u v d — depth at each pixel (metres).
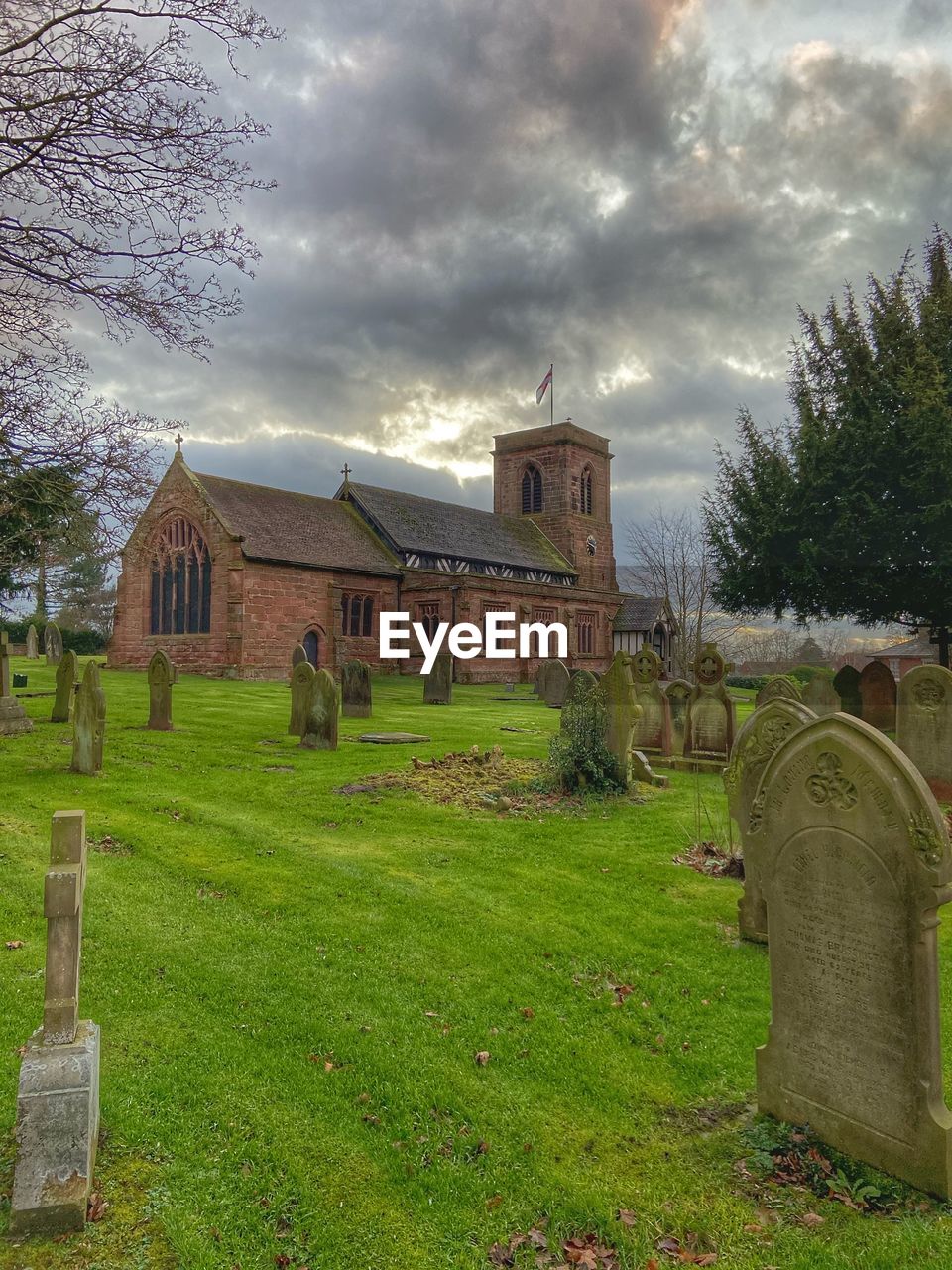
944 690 10.93
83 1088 3.23
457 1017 4.98
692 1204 3.41
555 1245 3.18
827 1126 3.80
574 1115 4.04
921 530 22.98
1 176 10.34
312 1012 4.96
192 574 35.56
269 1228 3.22
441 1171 3.59
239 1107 3.99
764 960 5.88
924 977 3.47
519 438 59.56
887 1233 3.19
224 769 12.38
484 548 49.16
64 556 13.57
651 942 6.18
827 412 27.42
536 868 7.85
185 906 6.65
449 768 12.43
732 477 28.62
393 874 7.57
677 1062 4.54
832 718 3.90
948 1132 3.37
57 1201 3.13
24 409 10.80
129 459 11.72
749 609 28.84
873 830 3.65
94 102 9.99
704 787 12.17
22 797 9.79
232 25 10.32
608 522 61.84
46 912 3.34
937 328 24.42
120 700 22.11
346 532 42.06
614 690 11.34
